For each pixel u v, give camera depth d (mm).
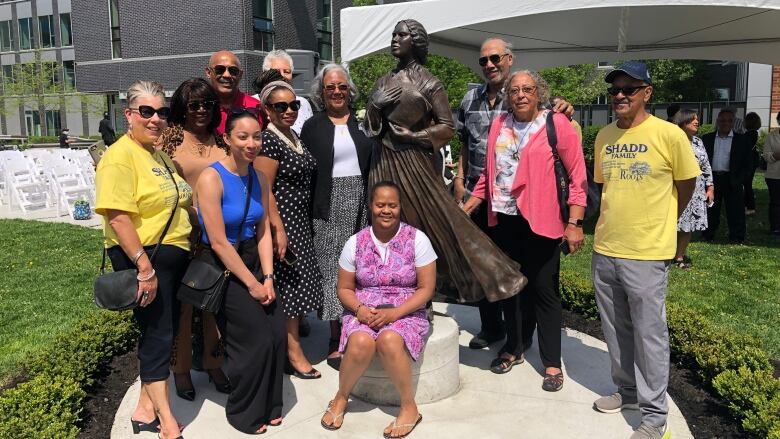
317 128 3896
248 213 3219
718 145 8602
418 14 8148
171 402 3635
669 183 3018
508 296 3621
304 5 24906
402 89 3504
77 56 25734
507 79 3799
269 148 3590
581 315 5234
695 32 9875
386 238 3398
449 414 3490
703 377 3896
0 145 29688
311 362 4219
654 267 3043
